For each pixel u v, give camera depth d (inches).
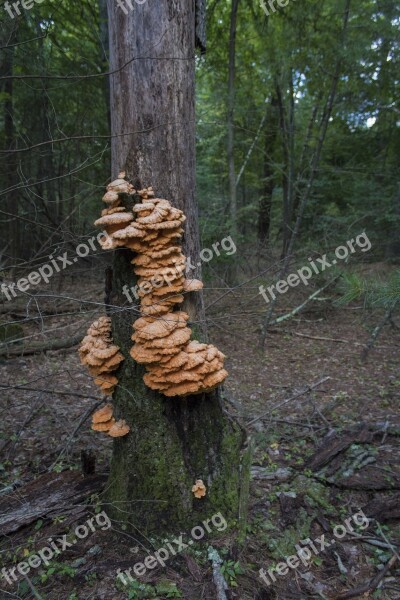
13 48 246.2
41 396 223.5
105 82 390.6
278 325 410.0
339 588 118.3
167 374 113.2
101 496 138.3
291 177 459.8
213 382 114.2
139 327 114.5
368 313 367.2
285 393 267.9
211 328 384.8
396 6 301.4
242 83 490.9
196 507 127.3
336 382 284.0
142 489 126.5
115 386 128.7
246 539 130.0
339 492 158.7
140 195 117.0
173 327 113.7
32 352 286.4
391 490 159.5
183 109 118.2
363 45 308.2
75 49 376.2
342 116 465.7
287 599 113.0
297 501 149.3
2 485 163.0
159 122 115.6
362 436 191.5
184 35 115.4
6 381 256.7
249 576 118.0
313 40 338.0
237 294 396.8
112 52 117.6
